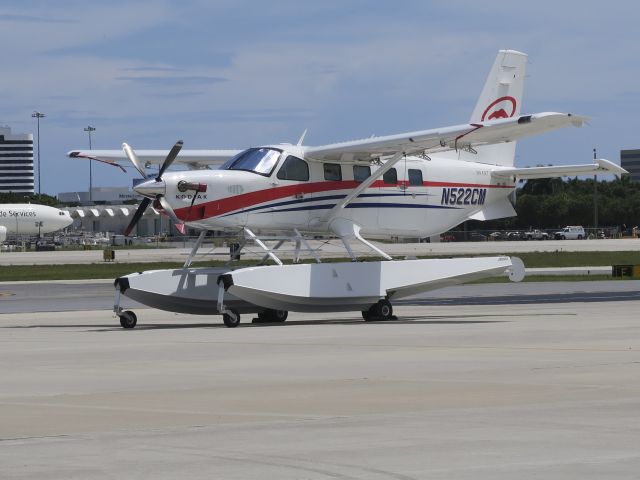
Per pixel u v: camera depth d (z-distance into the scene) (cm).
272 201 5656
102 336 4903
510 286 9506
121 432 2300
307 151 5784
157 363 3691
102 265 16225
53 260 18775
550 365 3447
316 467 1917
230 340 4566
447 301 7538
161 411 2592
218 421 2434
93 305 7612
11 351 4188
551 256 17200
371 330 5006
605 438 2167
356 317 6162
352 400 2733
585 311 6116
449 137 5553
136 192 5419
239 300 5666
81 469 1914
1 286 10769
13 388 3061
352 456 2014
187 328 5356
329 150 5728
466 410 2538
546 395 2770
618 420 2377
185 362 3712
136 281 5419
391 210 6100
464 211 6438
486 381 3067
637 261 15288
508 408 2559
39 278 12606
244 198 5572
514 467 1897
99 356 3956
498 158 6675
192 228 5634
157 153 6650
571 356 3712
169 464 1953
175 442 2175
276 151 5728
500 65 6862
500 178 6575
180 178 5453
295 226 5775
